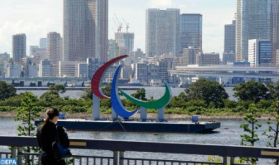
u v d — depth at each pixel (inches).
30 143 905.5
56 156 775.1
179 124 5743.1
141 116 6018.7
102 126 5851.4
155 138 5191.9
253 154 818.2
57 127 788.0
